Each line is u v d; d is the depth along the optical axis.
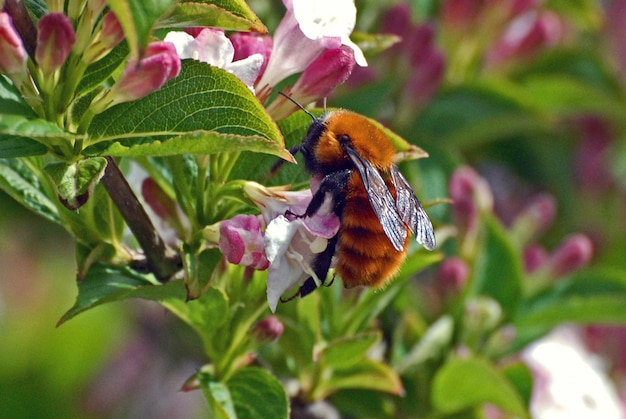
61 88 0.33
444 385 0.39
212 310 0.36
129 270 0.35
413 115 0.44
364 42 0.38
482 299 0.41
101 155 0.33
